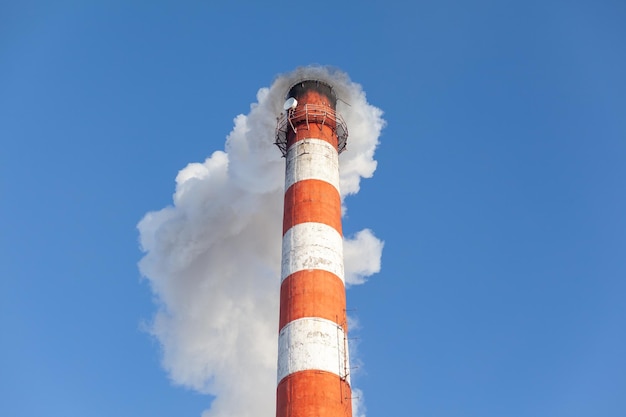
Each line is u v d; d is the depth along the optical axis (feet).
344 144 181.57
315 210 160.04
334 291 150.30
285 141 179.32
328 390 136.36
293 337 143.43
